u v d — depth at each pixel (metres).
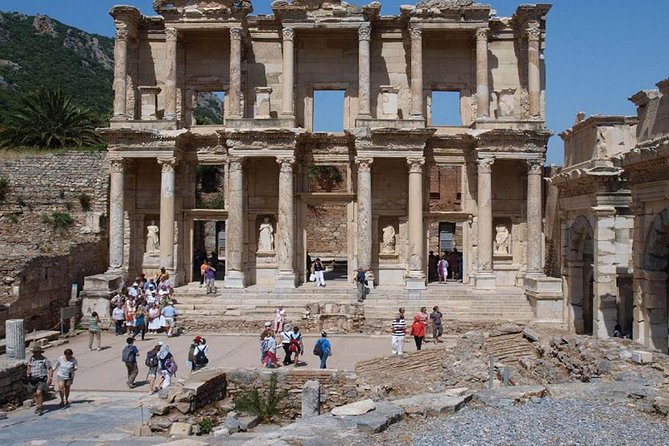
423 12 45.81
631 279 31.33
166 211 45.78
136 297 40.16
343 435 14.27
